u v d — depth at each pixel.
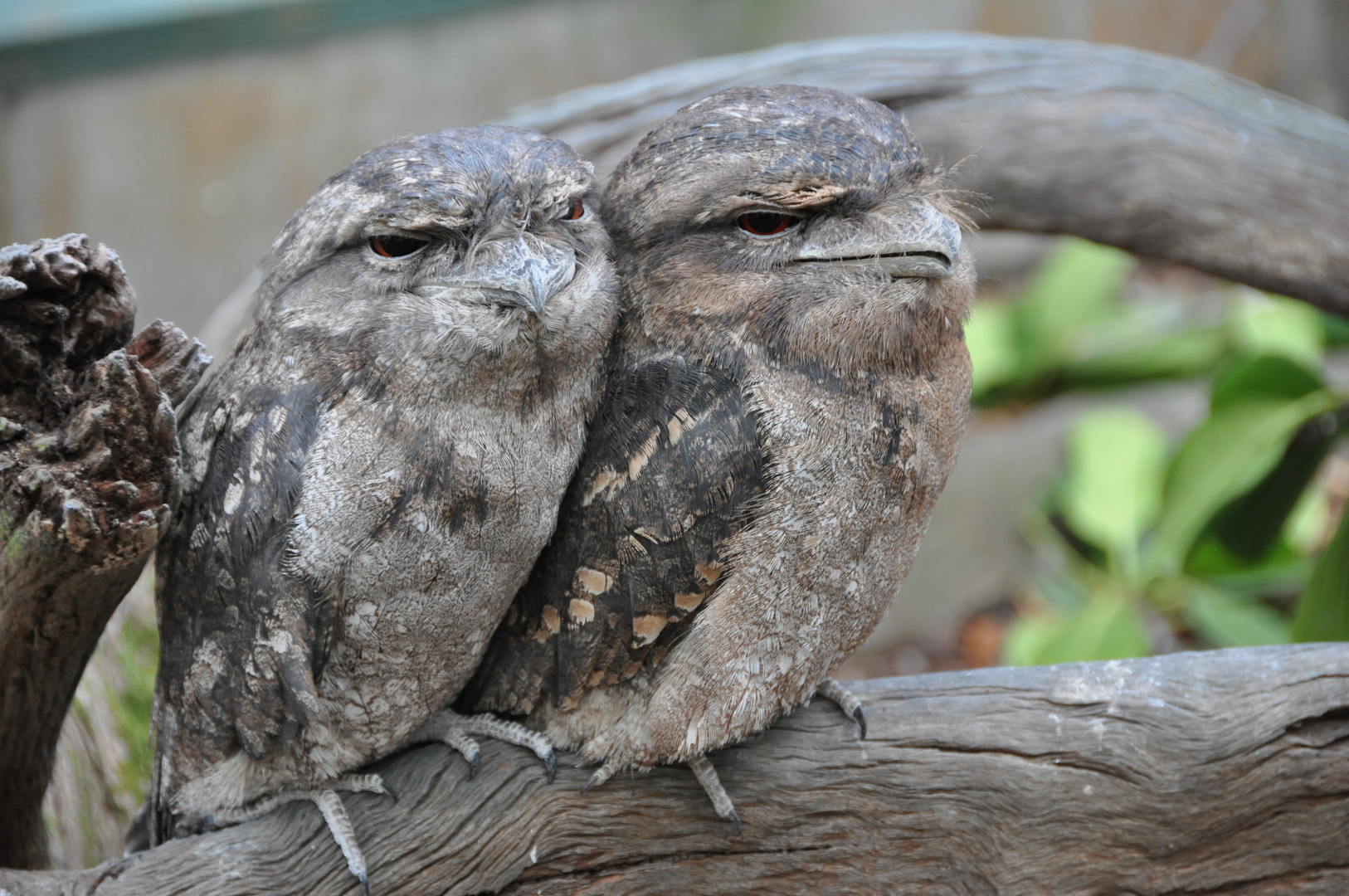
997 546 7.19
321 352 2.43
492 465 2.41
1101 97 4.27
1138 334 7.53
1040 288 7.62
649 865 2.84
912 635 7.02
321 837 2.69
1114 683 2.92
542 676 2.75
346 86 7.86
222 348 4.52
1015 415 7.61
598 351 2.54
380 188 2.39
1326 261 4.23
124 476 2.12
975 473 7.22
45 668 2.51
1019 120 4.30
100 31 7.40
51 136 7.52
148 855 2.67
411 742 2.85
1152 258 4.46
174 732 2.72
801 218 2.49
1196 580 6.12
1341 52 9.57
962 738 2.86
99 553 2.12
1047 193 4.33
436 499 2.40
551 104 4.56
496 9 8.02
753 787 2.81
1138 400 7.55
